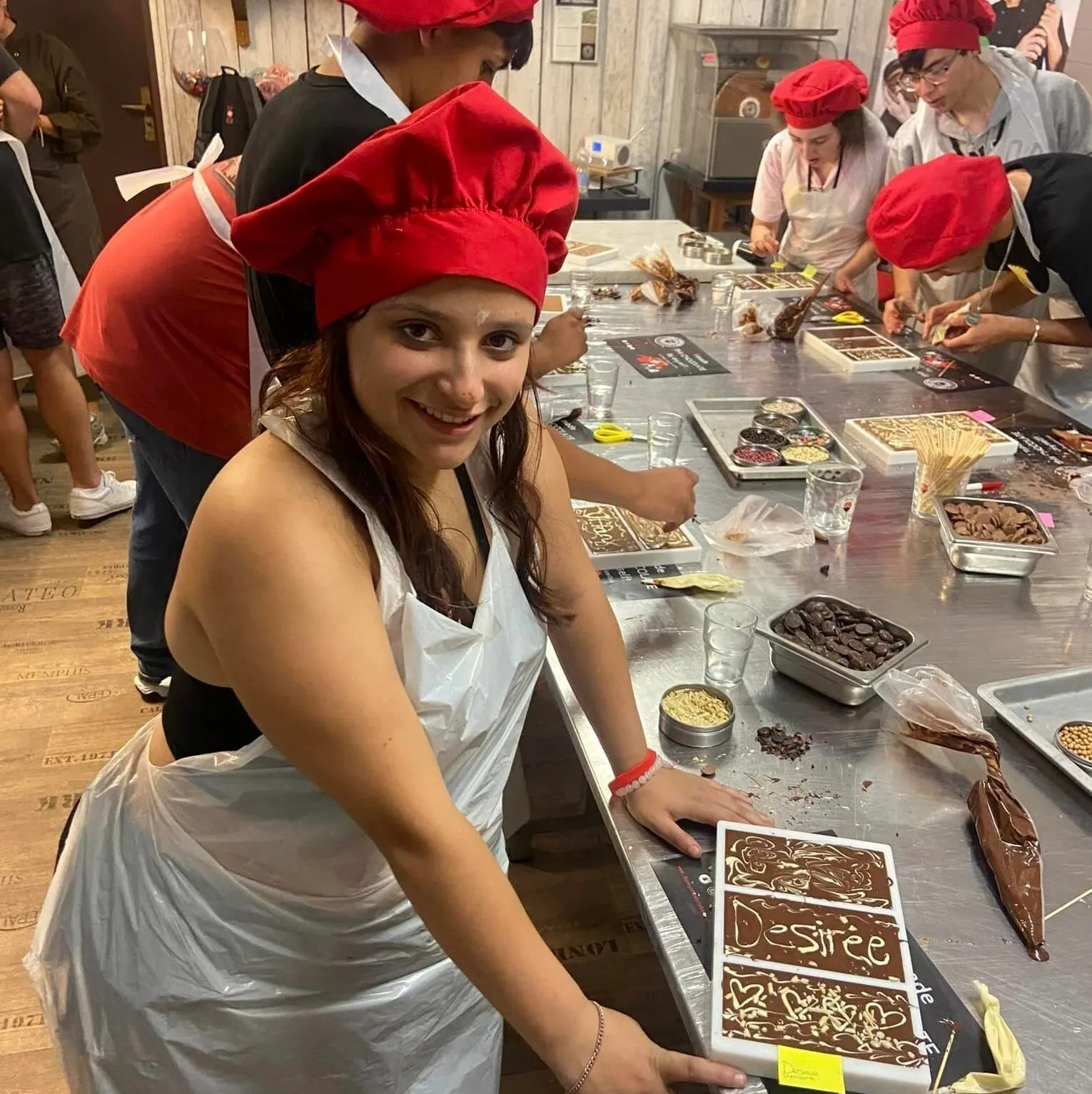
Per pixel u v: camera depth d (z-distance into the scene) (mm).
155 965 1006
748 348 2721
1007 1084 797
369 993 1031
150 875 994
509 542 997
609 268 3303
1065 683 1289
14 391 3031
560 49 4500
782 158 3555
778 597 1525
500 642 936
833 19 4648
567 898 2039
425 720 871
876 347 2650
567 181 820
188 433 1885
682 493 1509
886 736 1224
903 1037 827
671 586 1532
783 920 939
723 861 1006
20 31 3693
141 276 1758
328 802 924
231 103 3268
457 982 1076
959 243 2195
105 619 2832
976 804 1079
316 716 737
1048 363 2637
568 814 2207
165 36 4266
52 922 1054
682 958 917
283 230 758
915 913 974
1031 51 3730
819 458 1976
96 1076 1081
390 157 697
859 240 3484
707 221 4820
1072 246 2211
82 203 3949
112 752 2338
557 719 2344
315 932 987
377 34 1462
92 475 3238
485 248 718
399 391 751
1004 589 1568
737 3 4547
